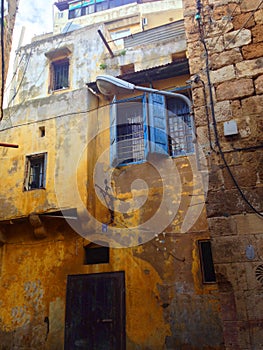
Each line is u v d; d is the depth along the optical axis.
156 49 11.86
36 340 9.20
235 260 4.80
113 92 10.68
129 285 8.87
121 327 8.56
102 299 9.00
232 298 4.63
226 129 5.52
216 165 5.40
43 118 11.16
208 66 6.06
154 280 8.67
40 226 9.98
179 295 8.33
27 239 10.41
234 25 6.20
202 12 6.50
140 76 10.34
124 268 9.08
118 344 8.44
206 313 7.96
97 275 9.27
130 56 12.04
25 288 9.87
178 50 11.58
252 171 5.21
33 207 9.91
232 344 4.43
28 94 12.84
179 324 8.09
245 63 5.88
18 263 10.22
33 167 10.81
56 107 11.16
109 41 12.66
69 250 9.84
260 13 6.13
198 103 5.90
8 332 9.52
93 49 12.72
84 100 10.87
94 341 8.67
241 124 5.52
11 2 8.99
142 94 10.53
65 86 12.64
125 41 12.80
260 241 4.80
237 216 5.02
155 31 12.40
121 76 10.44
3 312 9.79
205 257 8.55
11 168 10.77
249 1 6.28
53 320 9.26
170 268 8.63
